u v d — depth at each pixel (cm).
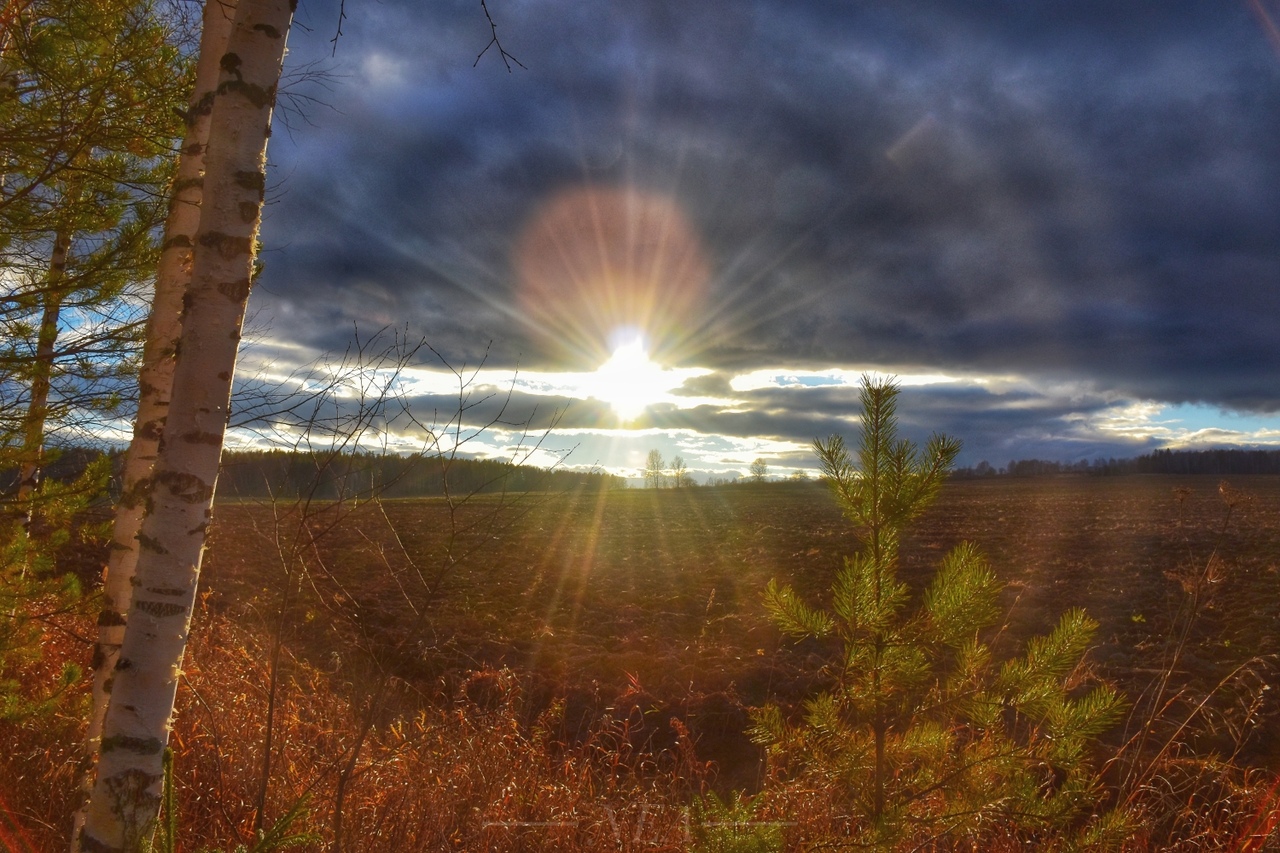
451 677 687
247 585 690
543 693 859
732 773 684
